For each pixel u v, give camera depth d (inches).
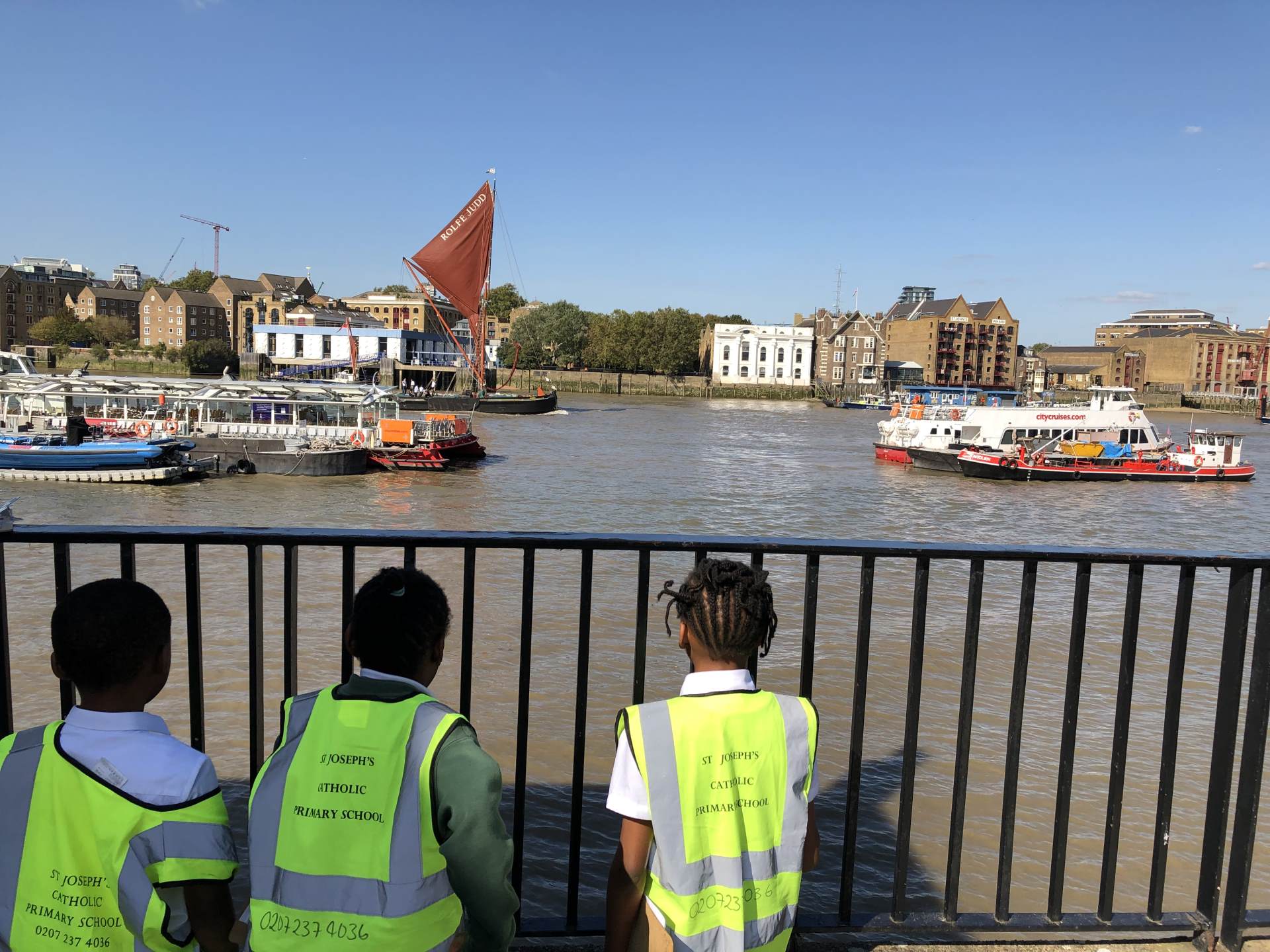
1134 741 466.3
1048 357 7696.9
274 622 645.3
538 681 535.8
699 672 92.9
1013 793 130.4
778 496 1590.8
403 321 5984.3
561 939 137.9
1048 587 833.5
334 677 540.1
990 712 506.6
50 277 7573.8
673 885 88.2
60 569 105.3
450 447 1828.2
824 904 307.0
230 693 502.3
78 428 1533.0
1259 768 126.2
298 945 79.1
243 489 1492.4
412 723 82.6
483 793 80.4
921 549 119.4
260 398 1764.3
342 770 81.5
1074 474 1953.7
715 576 91.0
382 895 79.4
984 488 1813.5
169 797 80.8
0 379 1769.2
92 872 79.2
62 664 82.6
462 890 80.7
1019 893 319.0
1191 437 2102.6
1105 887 134.0
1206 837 132.0
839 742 458.3
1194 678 576.1
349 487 1545.3
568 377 5930.1
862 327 6048.2
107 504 1316.4
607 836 353.4
